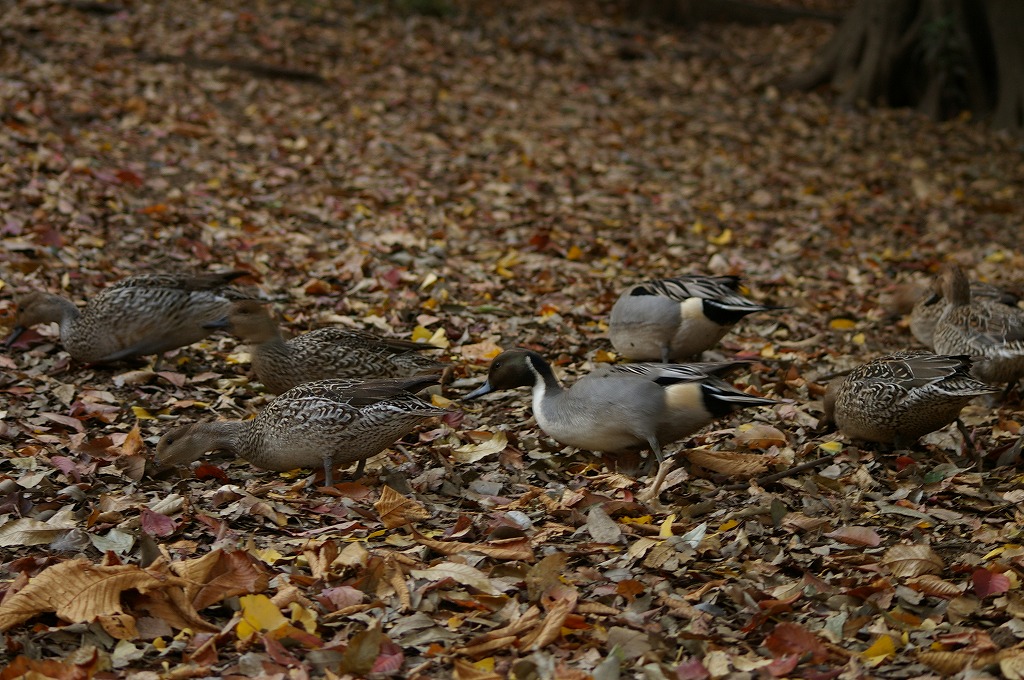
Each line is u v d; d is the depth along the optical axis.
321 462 8.12
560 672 5.63
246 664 5.69
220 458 8.70
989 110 25.06
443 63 24.84
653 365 8.29
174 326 10.44
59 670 5.48
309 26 25.73
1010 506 8.09
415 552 7.00
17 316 10.54
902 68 25.69
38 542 6.91
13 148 15.89
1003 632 6.25
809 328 12.99
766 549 7.29
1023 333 10.16
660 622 6.32
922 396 8.62
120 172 15.52
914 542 7.49
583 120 22.27
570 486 8.25
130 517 7.37
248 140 18.33
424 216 15.98
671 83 25.86
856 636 6.34
